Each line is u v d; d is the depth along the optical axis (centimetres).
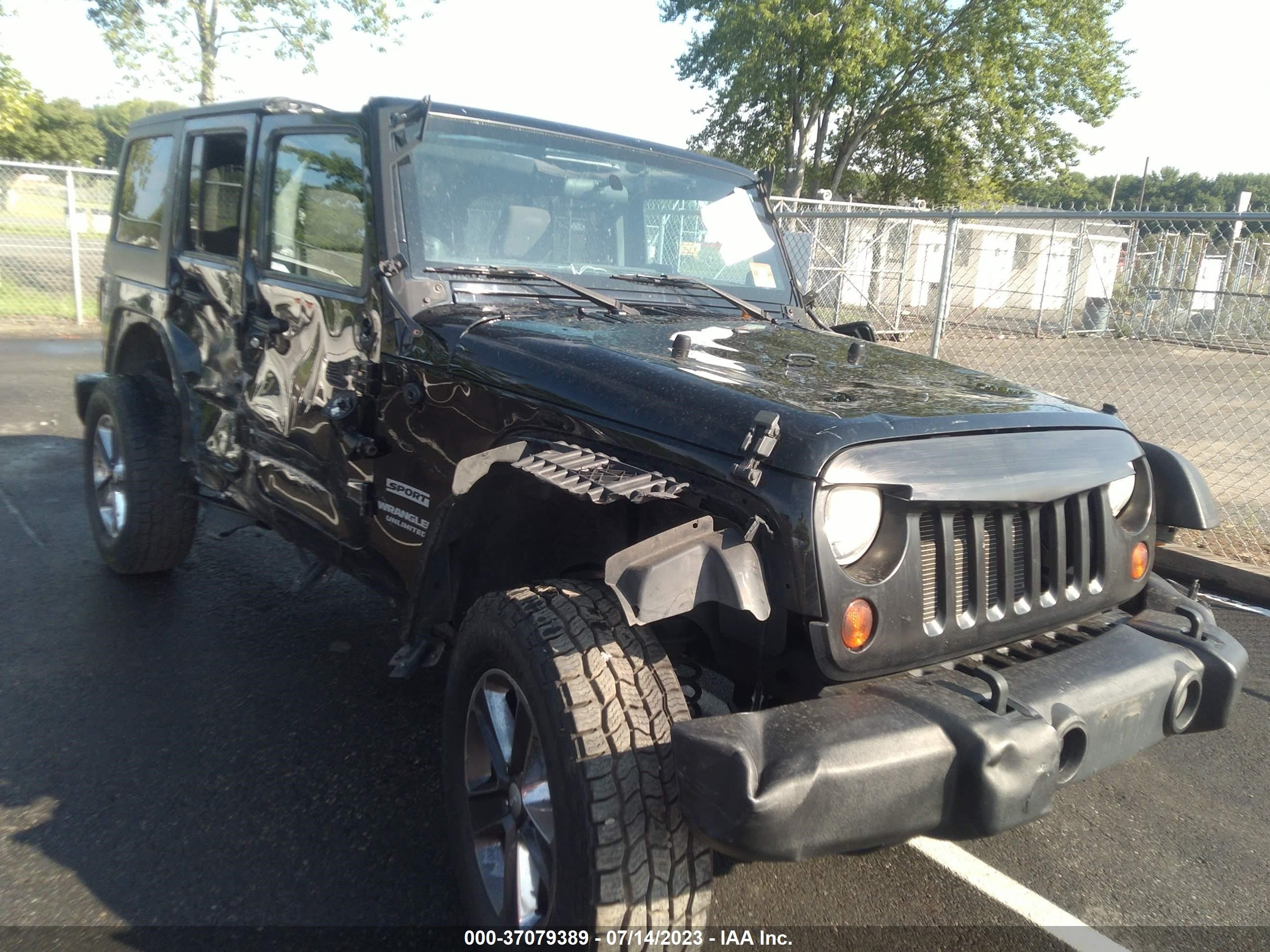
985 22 2819
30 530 571
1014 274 1435
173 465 461
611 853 204
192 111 444
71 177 1351
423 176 324
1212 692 254
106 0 1700
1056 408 267
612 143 381
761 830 187
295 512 363
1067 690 225
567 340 281
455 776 261
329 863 286
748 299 392
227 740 352
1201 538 627
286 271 362
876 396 251
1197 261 1353
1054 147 3020
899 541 222
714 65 2783
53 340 1280
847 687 222
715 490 225
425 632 290
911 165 3303
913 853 311
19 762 330
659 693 219
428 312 305
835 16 2648
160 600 479
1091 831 328
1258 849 320
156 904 265
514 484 261
